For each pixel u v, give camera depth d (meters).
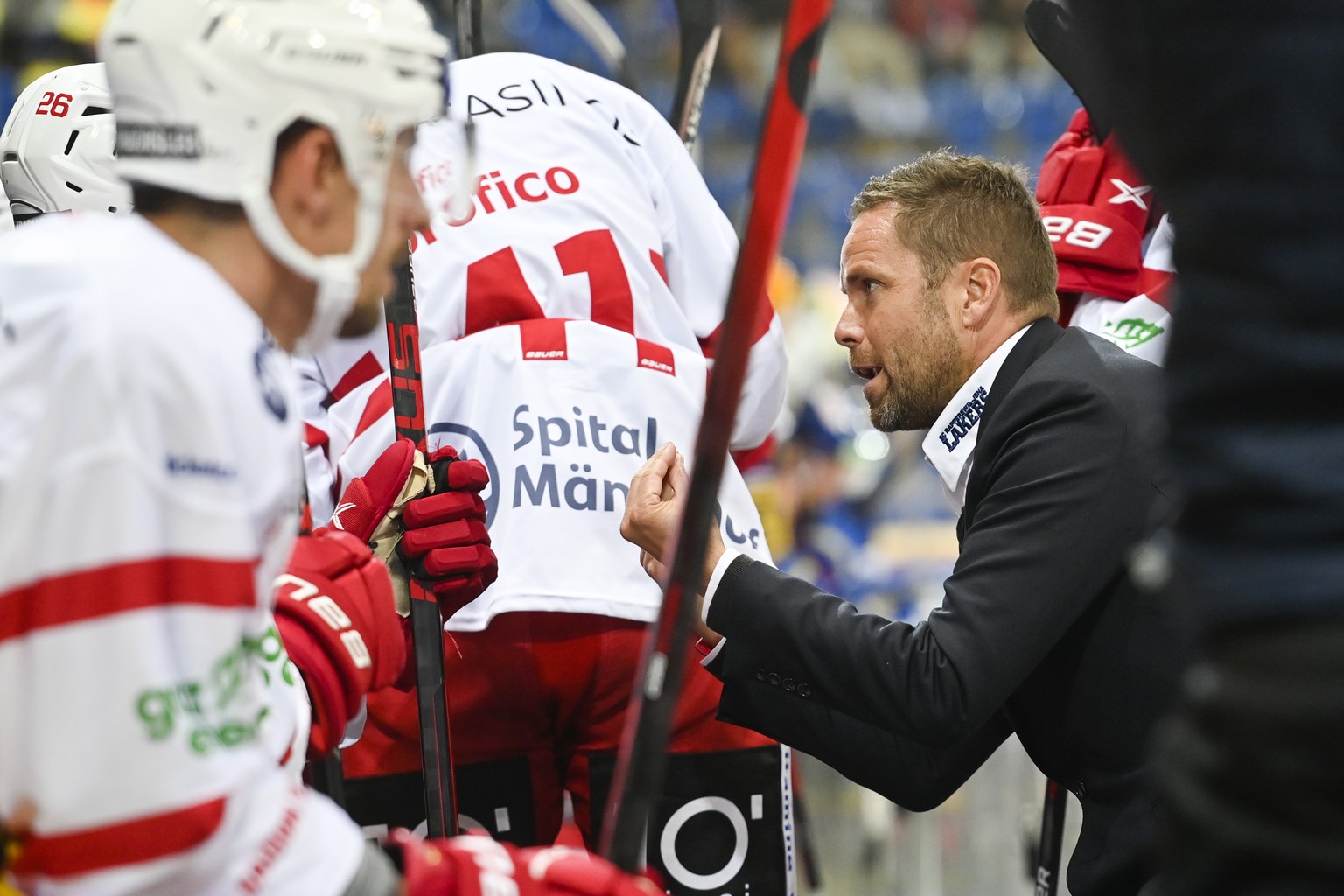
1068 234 9.54
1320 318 3.24
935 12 44.16
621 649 8.31
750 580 7.36
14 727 4.03
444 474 7.38
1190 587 3.45
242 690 4.27
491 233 8.66
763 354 9.05
